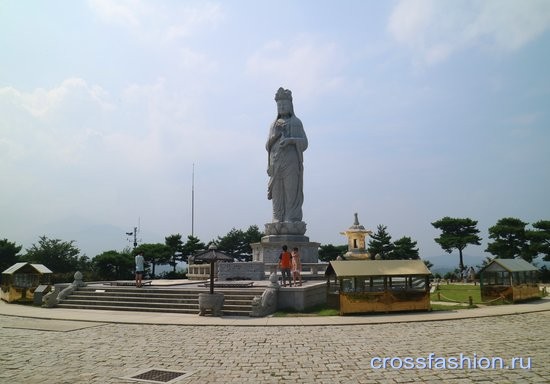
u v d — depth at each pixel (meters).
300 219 42.78
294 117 44.00
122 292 28.70
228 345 15.38
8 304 31.12
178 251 68.75
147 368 12.24
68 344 15.79
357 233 51.19
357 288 23.25
